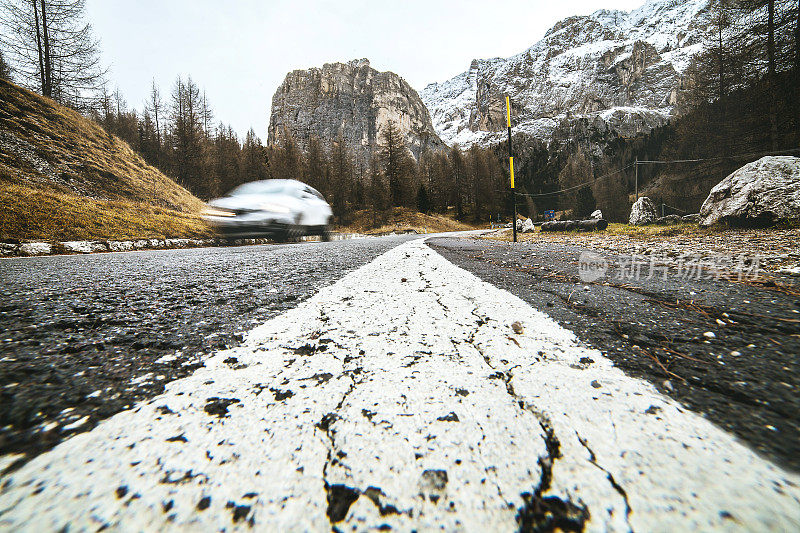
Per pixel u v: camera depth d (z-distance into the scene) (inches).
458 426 21.1
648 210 457.1
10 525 13.8
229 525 14.5
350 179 1936.5
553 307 51.2
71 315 47.9
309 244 237.5
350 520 15.0
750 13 657.0
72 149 436.5
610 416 21.8
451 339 37.2
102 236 248.5
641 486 16.4
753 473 16.8
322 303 54.9
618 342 35.7
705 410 22.2
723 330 38.8
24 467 17.2
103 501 15.4
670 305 51.1
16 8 751.1
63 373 28.6
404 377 27.9
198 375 28.5
